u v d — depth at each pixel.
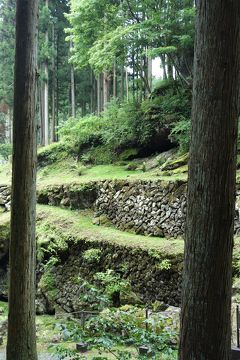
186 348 2.36
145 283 8.92
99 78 19.50
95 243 10.01
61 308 9.80
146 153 13.87
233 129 2.35
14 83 4.37
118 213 11.27
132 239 9.84
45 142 20.09
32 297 4.29
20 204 4.27
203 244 2.33
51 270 10.32
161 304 8.03
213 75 2.34
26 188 4.29
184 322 2.39
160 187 10.46
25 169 4.30
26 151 4.31
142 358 3.33
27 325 4.19
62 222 11.35
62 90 23.62
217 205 2.32
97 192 11.99
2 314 9.01
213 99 2.34
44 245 10.54
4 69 19.94
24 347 4.14
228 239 2.35
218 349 2.30
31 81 4.36
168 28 11.62
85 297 3.68
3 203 13.61
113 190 11.53
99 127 15.09
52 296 9.95
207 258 2.32
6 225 11.45
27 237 4.27
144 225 10.56
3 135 24.52
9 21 19.89
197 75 2.42
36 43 4.45
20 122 4.31
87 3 13.17
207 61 2.36
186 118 12.16
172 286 8.51
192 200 2.40
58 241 10.45
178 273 8.44
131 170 13.08
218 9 2.33
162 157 12.66
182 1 11.91
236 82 2.35
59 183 13.11
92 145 15.35
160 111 13.23
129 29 11.48
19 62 4.34
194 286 2.35
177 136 12.13
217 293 2.31
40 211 12.20
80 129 14.88
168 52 11.66
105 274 9.05
